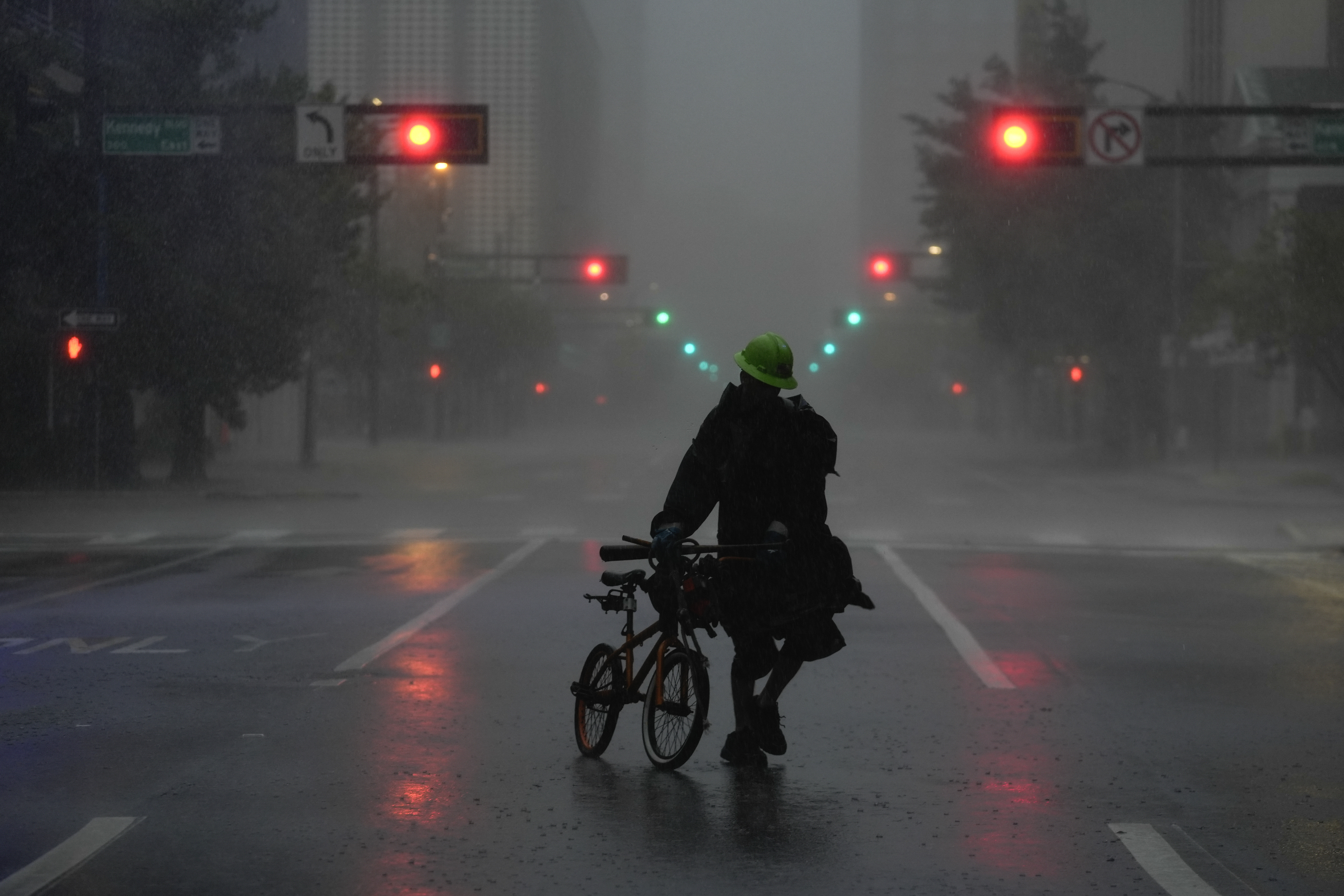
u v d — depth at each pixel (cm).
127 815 2680
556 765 3081
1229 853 2455
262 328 14512
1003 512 12106
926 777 2995
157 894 2223
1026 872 2341
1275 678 4259
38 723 3538
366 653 4631
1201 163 9662
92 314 12725
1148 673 4328
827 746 3291
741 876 2311
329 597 6169
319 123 10000
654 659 3048
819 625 2895
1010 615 5650
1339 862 2408
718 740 3338
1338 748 3294
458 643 4872
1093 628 5297
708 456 2867
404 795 2825
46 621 5431
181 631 5141
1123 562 7888
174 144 10262
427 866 2364
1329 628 5353
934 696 3934
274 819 2653
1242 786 2933
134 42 14025
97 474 13338
